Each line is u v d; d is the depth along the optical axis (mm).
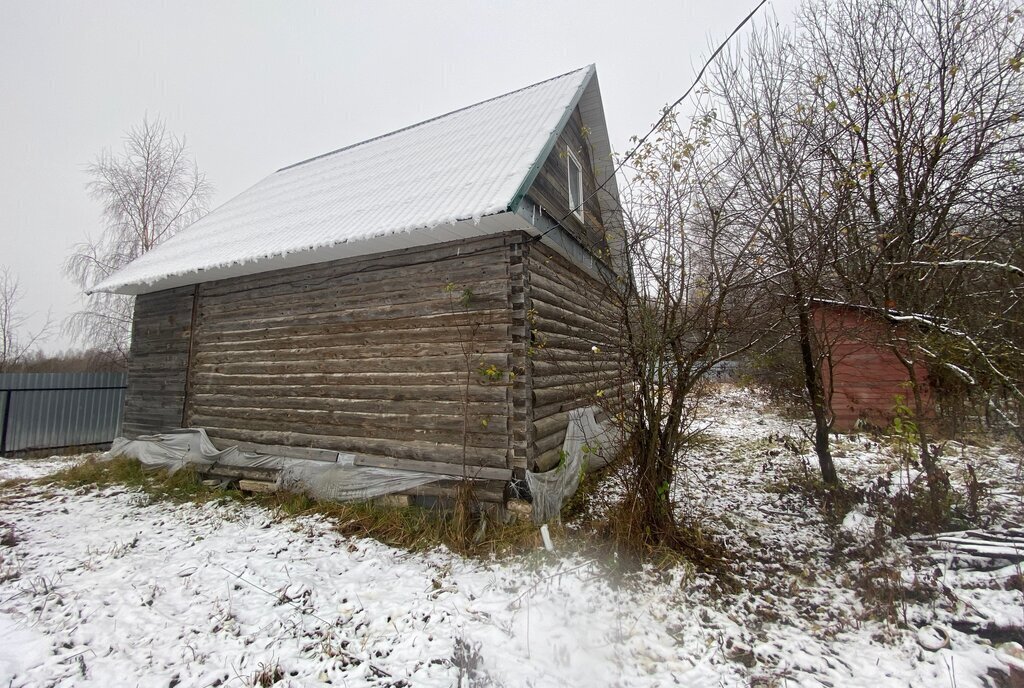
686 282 4133
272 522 5633
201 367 8016
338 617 3496
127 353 17484
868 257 5855
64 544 5031
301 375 6828
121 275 9070
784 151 5355
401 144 9539
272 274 7324
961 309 5648
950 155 6555
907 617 3287
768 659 2932
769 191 5320
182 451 7781
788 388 7078
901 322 5277
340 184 8656
